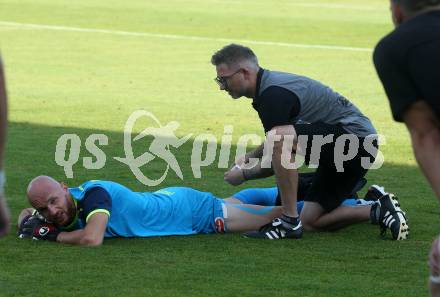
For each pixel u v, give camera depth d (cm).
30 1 8619
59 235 1941
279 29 7038
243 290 1653
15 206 2286
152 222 2033
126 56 5512
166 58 5450
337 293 1644
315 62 5394
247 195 2183
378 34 6844
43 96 4100
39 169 2738
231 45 1997
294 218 2017
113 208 1983
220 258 1859
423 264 1839
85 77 4688
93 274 1733
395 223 2014
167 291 1641
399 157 3020
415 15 1188
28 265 1783
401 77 1170
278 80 1988
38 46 5884
